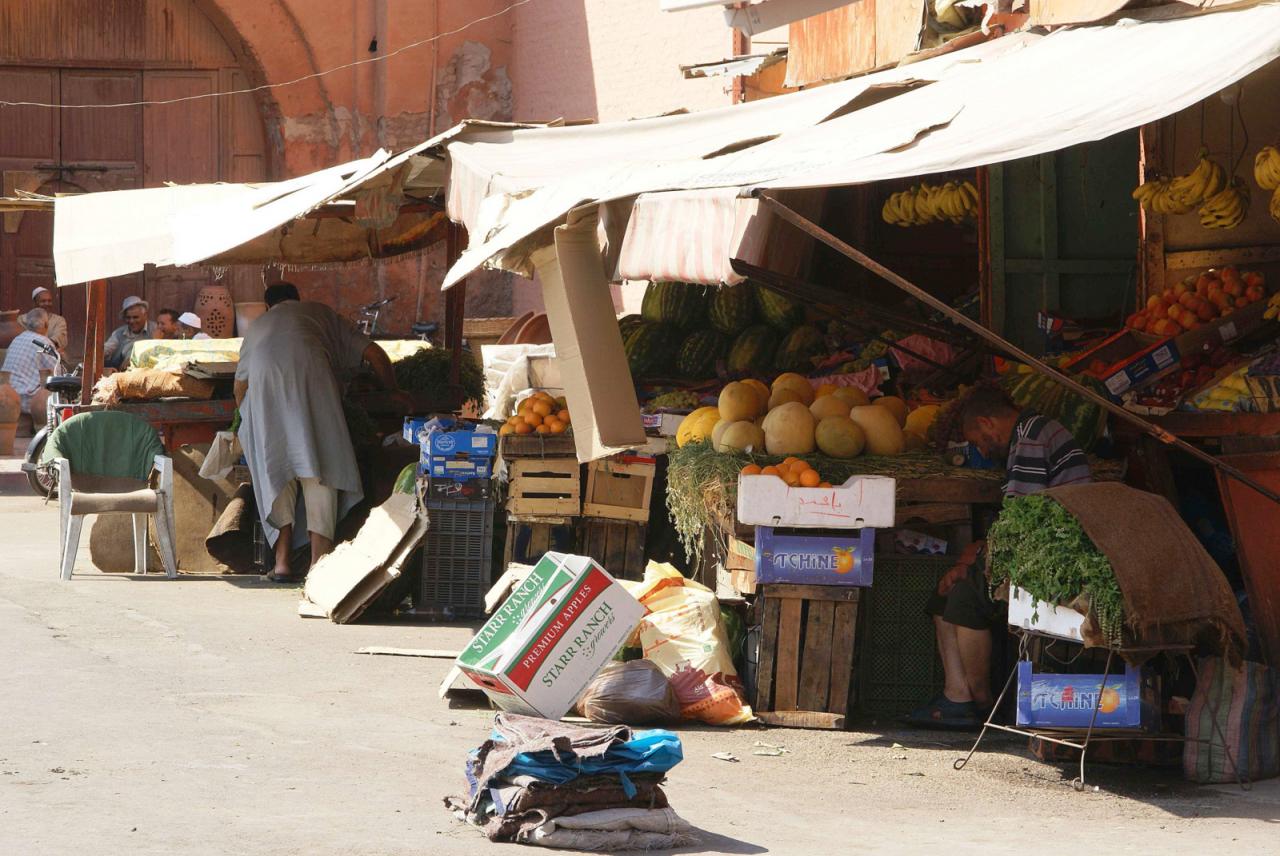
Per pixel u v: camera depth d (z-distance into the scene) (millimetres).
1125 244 10523
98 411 12453
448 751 6809
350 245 13812
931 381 9984
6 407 21312
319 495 11945
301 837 5402
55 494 18203
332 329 12617
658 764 5621
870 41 13023
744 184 6555
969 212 10953
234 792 6020
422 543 10625
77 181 25578
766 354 12078
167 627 9945
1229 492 7348
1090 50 7492
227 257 13398
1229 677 6578
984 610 7461
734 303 12211
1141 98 6012
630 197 7289
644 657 7727
